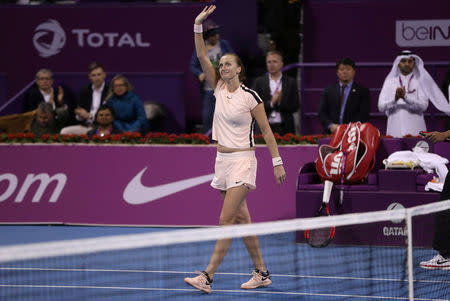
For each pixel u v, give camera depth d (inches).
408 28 977.5
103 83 919.0
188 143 776.3
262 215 748.0
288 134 763.4
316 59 1006.4
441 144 685.3
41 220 789.9
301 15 1003.3
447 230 549.0
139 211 775.7
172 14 992.9
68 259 593.3
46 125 892.0
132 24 999.6
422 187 650.8
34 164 795.4
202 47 516.4
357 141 669.9
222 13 983.6
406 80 797.2
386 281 515.2
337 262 579.2
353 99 818.8
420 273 545.3
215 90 516.7
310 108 997.8
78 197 786.8
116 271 548.1
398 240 641.6
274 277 537.0
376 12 984.3
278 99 844.6
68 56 1013.2
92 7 1002.7
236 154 500.1
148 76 956.0
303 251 623.2
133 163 780.0
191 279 490.3
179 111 959.0
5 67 1023.0
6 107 957.8
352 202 661.9
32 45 1016.2
